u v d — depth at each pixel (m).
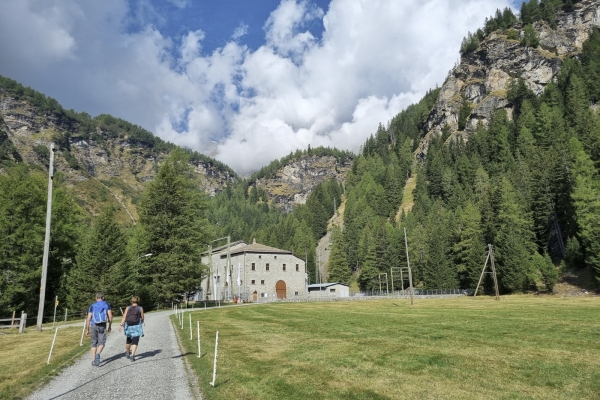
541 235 81.00
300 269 85.56
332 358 13.55
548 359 13.42
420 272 100.31
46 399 9.17
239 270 81.00
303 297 75.06
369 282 104.06
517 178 99.75
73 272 44.03
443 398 9.22
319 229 163.75
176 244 47.88
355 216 150.25
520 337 18.41
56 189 44.41
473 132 179.88
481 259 77.75
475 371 11.77
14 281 37.00
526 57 190.00
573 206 71.62
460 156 158.62
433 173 153.25
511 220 74.44
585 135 98.56
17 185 39.44
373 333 20.25
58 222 41.94
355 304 55.91
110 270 44.06
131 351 13.46
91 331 12.95
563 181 78.44
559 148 98.75
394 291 92.50
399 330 21.48
